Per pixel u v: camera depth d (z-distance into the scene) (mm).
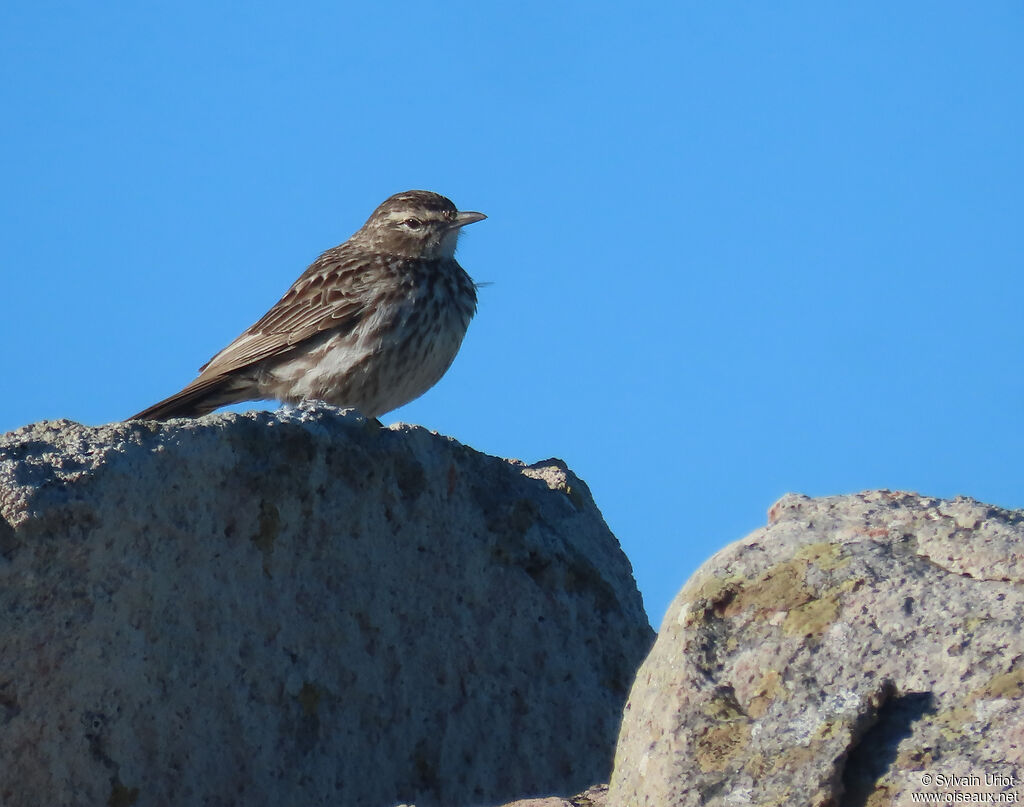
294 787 11047
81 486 9828
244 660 10898
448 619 12594
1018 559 8641
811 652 8531
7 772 9633
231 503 10930
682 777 8320
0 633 9547
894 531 9039
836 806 7922
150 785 10180
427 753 12109
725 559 9102
